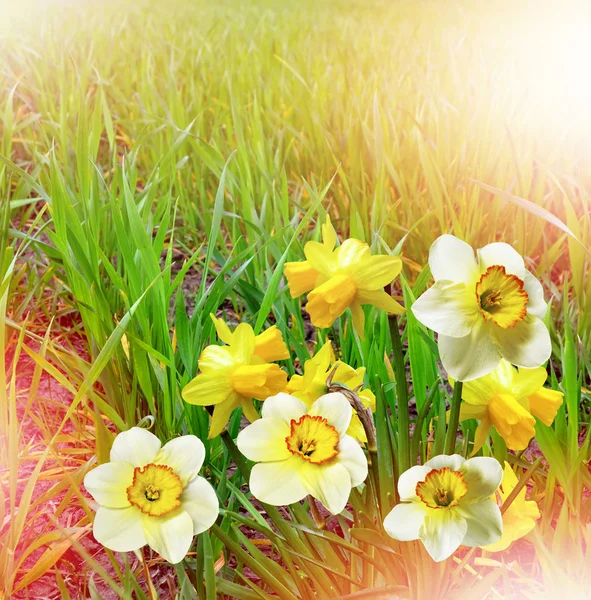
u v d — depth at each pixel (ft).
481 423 2.28
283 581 2.47
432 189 4.91
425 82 8.02
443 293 2.01
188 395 2.22
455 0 19.07
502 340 2.01
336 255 2.25
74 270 3.37
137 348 3.08
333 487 2.03
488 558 2.59
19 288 4.57
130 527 2.04
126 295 3.33
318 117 6.97
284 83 8.44
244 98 8.20
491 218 5.21
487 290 2.01
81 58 10.25
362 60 10.19
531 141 5.75
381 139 5.34
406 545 2.29
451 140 6.25
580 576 2.46
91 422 3.50
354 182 5.75
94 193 4.07
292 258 3.85
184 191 5.82
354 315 2.26
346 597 2.24
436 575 2.29
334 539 2.27
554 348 4.01
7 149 5.43
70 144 6.77
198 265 5.53
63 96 5.70
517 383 2.22
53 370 2.83
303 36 13.47
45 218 6.13
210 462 3.09
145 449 2.13
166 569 2.79
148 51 10.55
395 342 2.27
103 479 2.08
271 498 2.04
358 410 2.22
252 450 2.08
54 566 2.81
